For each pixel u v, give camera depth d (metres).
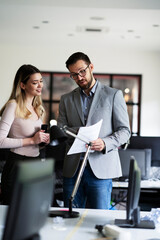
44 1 5.88
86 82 2.42
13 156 2.45
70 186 2.48
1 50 8.66
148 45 8.27
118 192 4.26
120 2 5.85
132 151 4.11
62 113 2.64
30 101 2.61
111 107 2.48
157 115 8.82
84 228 1.71
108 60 8.78
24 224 1.15
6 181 2.41
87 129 2.14
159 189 3.70
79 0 5.85
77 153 2.44
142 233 1.66
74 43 8.44
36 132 2.54
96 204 2.43
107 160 2.45
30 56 8.70
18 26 7.12
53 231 1.64
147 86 8.82
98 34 7.54
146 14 6.11
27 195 1.12
